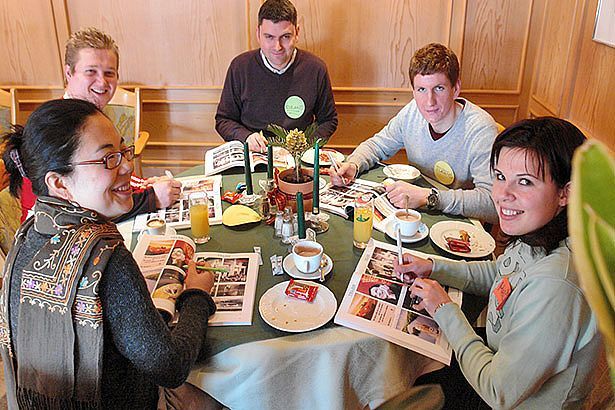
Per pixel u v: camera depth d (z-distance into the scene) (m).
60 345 0.99
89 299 0.97
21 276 1.01
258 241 1.57
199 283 1.30
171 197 1.79
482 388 1.07
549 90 2.91
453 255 1.53
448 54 1.88
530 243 1.10
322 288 1.32
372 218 1.55
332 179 1.96
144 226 1.66
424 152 2.14
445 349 1.17
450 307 1.20
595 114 2.37
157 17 3.04
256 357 1.13
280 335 1.17
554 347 1.00
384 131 2.29
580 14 2.50
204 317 1.18
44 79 3.17
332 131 2.80
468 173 2.03
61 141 0.98
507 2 2.94
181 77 3.19
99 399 1.02
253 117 2.77
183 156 3.45
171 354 1.02
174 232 1.61
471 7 2.96
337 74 3.16
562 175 1.04
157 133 3.38
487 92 3.16
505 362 1.04
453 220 1.74
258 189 1.91
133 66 3.17
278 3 2.46
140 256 1.43
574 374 1.05
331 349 1.15
